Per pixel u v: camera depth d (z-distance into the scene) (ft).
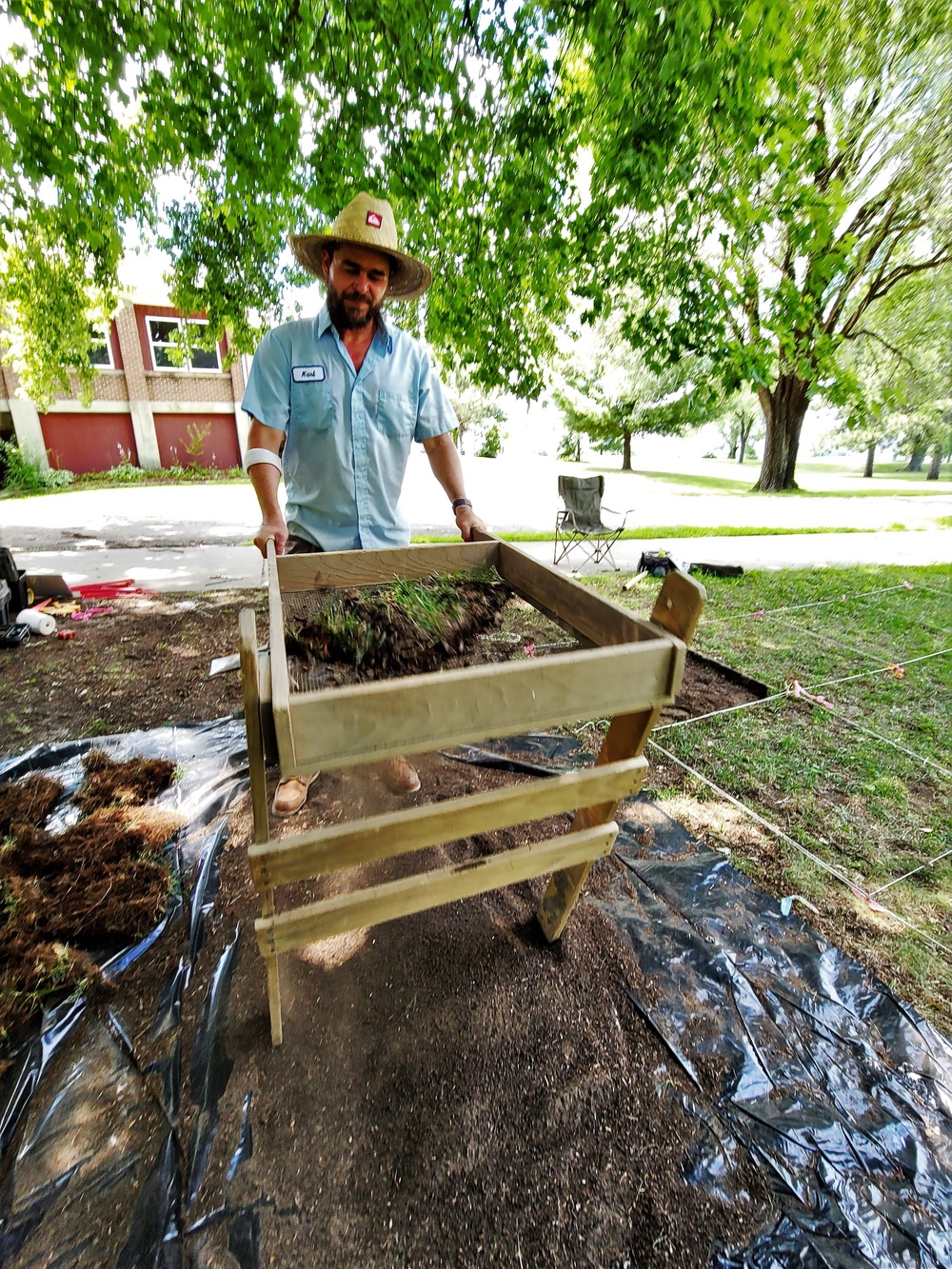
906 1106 4.91
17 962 5.61
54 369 21.53
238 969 5.83
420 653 5.01
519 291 13.69
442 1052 5.18
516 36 9.86
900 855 7.63
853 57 26.45
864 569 21.49
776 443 51.49
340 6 9.12
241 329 17.13
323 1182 4.32
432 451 8.01
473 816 4.40
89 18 8.20
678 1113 4.82
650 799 8.51
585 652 4.02
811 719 10.79
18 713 10.21
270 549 5.73
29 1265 3.85
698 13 8.57
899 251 40.65
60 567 19.80
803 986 5.87
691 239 13.00
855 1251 4.07
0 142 9.32
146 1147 4.48
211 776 8.57
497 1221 4.17
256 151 10.33
